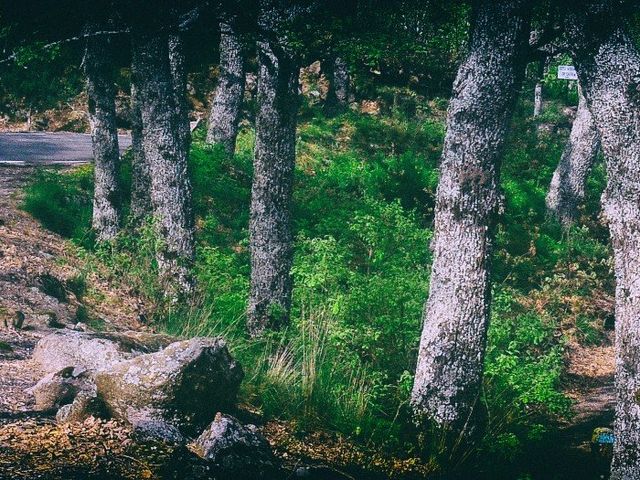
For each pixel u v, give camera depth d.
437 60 28.61
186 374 7.13
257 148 11.01
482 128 8.44
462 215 8.58
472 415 8.88
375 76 28.89
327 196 19.48
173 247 12.67
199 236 16.70
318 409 8.83
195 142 22.12
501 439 8.86
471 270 8.61
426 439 8.66
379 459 8.16
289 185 11.02
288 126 10.91
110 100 14.92
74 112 28.88
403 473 8.02
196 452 6.77
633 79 6.77
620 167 6.80
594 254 20.11
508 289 15.91
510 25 8.31
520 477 8.41
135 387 7.04
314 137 24.39
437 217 8.79
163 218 12.70
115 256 13.25
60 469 5.99
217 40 29.83
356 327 10.24
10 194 16.95
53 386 7.38
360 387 9.27
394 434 8.64
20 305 10.59
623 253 6.80
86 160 21.89
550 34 8.45
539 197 23.09
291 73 10.74
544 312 15.96
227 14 10.42
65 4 10.95
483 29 8.40
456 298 8.66
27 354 8.85
